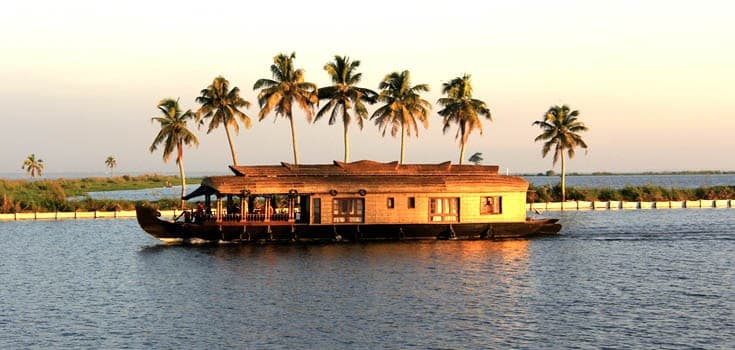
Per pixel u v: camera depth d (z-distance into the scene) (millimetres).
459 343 29594
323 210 57375
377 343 29688
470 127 85688
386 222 57875
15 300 38000
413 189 58094
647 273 44875
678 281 42250
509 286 40750
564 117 100062
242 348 29172
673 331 31141
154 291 40000
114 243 61344
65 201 93062
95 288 41094
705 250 54906
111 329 32000
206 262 49375
